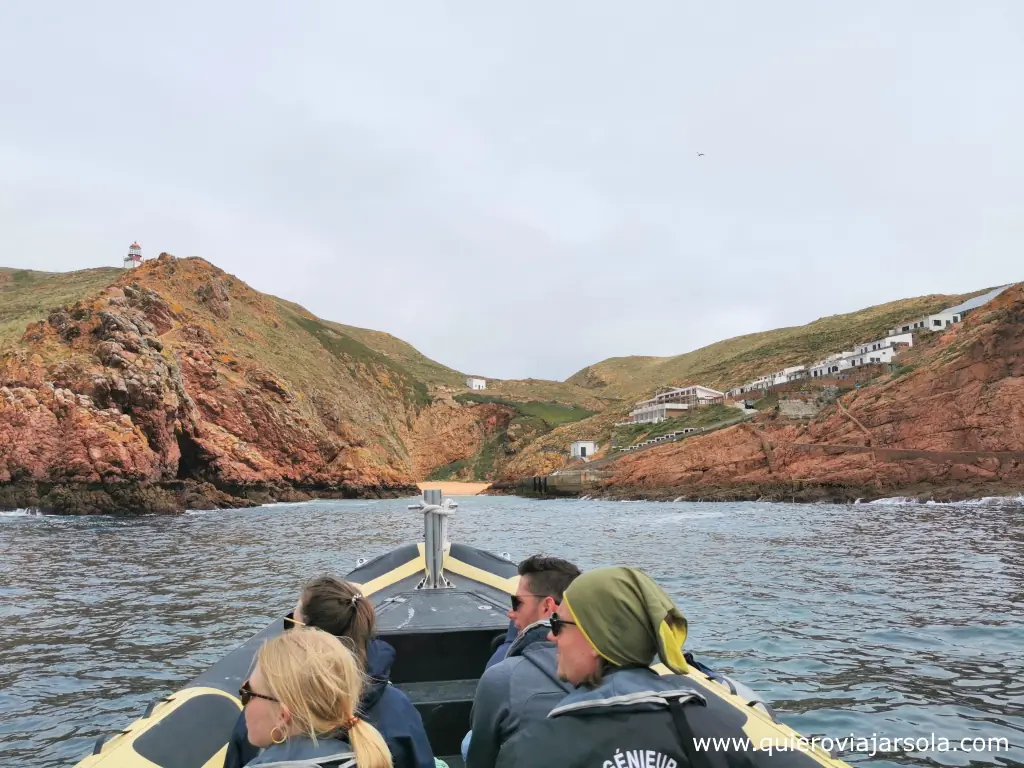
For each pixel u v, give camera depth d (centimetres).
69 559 1902
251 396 7225
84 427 4450
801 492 5469
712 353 19725
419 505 600
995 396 5197
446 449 14075
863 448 5725
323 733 200
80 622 1052
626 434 10438
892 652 816
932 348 7588
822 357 11106
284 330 11225
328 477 7750
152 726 320
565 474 8019
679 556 1878
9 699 700
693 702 210
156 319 7088
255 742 210
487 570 632
